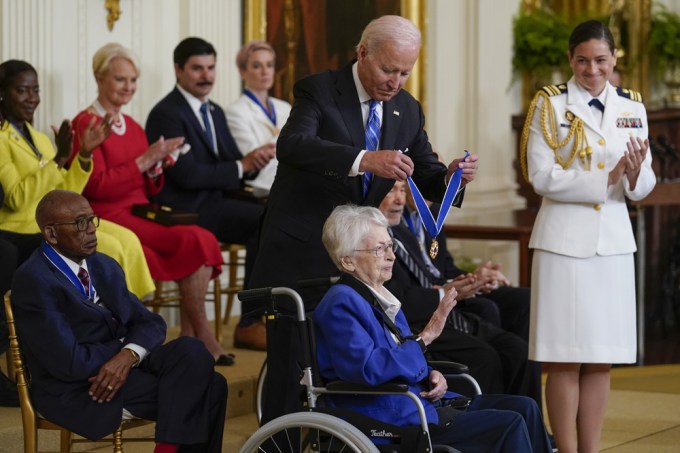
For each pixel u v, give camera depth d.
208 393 11.54
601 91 12.47
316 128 11.53
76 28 19.03
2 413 13.64
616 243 12.23
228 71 21.94
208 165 17.98
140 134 17.56
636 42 27.67
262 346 17.66
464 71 24.58
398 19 11.34
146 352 11.48
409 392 9.84
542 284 12.34
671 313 25.91
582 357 12.11
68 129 15.23
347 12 23.50
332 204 11.76
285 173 11.90
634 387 19.03
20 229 15.08
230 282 20.27
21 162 15.22
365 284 10.50
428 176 12.30
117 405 11.24
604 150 12.23
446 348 14.12
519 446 10.23
